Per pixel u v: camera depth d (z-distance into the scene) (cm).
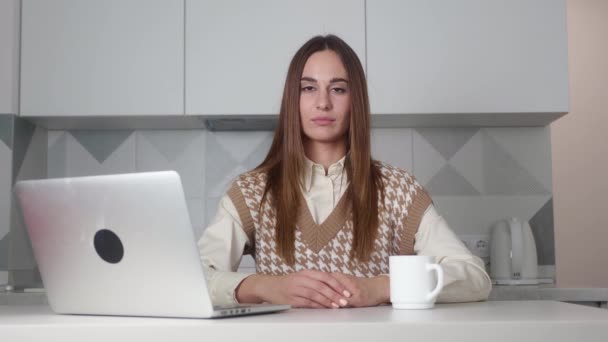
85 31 247
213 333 78
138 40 247
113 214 90
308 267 143
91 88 246
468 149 278
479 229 276
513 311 96
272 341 78
